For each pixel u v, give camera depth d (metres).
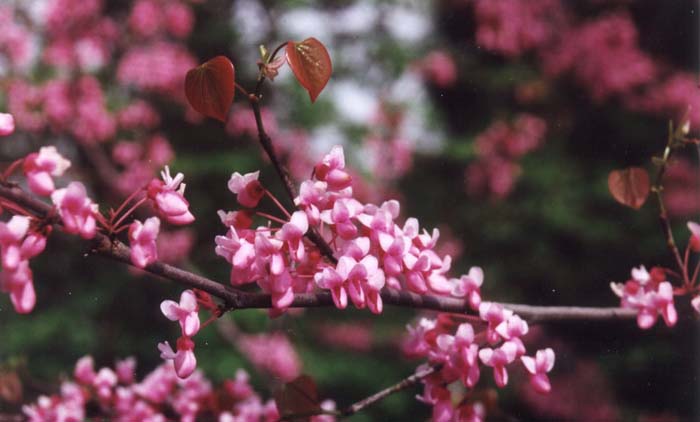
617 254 7.28
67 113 6.25
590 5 8.12
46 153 1.14
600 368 6.53
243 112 6.91
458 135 8.48
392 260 1.42
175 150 7.18
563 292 7.40
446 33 8.72
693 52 7.59
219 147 7.27
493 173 7.77
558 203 7.56
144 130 6.75
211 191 7.04
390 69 8.09
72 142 6.77
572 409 6.53
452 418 1.62
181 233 6.28
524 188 7.91
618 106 7.93
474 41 8.38
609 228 7.30
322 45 1.31
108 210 1.25
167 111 7.20
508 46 7.92
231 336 6.14
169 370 2.64
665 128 7.60
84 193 1.14
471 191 7.95
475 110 8.52
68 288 7.09
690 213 7.05
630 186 1.97
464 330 1.53
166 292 6.93
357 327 7.32
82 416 2.54
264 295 1.35
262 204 6.89
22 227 1.10
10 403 2.73
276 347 6.00
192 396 2.58
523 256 7.55
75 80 6.33
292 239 1.34
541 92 8.02
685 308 1.91
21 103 6.20
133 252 1.20
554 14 8.12
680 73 7.59
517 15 7.93
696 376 4.45
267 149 1.35
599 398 6.44
